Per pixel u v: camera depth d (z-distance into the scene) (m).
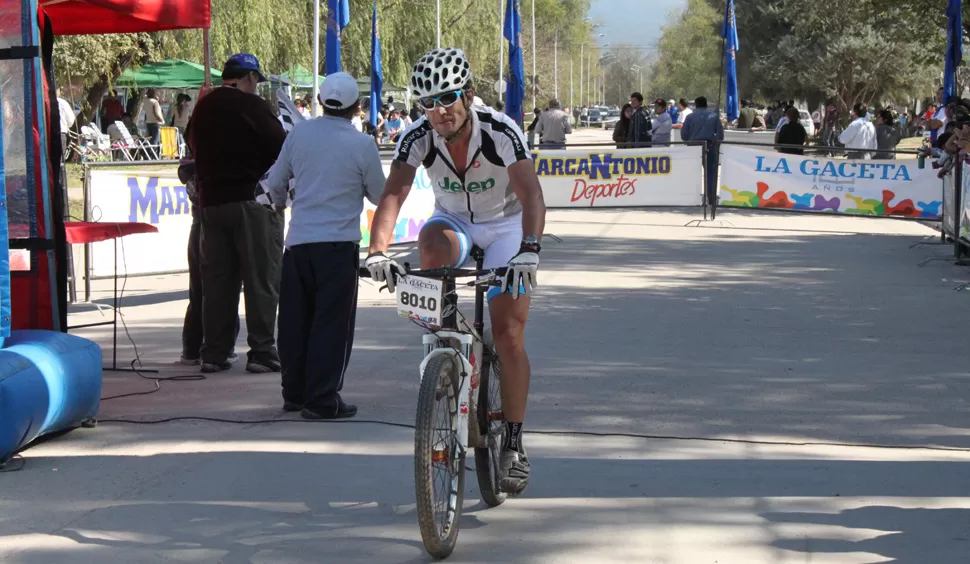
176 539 3.92
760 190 15.62
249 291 6.56
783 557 3.74
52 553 3.79
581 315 8.37
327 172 5.48
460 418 3.75
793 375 6.48
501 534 3.96
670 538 3.92
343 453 4.96
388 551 3.80
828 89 45.12
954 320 8.23
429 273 3.67
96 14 7.86
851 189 15.15
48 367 4.93
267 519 4.12
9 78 5.51
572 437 5.20
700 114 16.77
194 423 5.49
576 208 16.44
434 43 37.09
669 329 7.84
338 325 5.51
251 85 6.46
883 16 26.06
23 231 5.59
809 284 9.98
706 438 5.20
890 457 4.91
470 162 3.94
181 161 6.93
